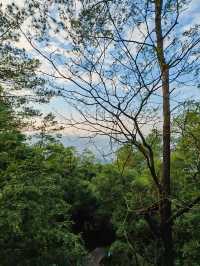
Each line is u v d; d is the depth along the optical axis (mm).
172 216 10938
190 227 15797
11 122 19406
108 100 9734
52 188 14164
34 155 16875
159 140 11289
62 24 9930
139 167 18281
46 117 20547
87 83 9711
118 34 9758
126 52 9758
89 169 30062
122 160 11578
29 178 13883
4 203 12617
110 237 28875
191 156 14273
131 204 12023
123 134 9922
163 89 10492
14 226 11984
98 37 9781
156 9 9977
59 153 22188
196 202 10750
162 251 11688
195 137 11922
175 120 11312
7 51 21562
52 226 14484
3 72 21984
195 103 10812
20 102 21938
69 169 26344
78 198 27469
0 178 14422
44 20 10023
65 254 14266
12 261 13289
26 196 13141
